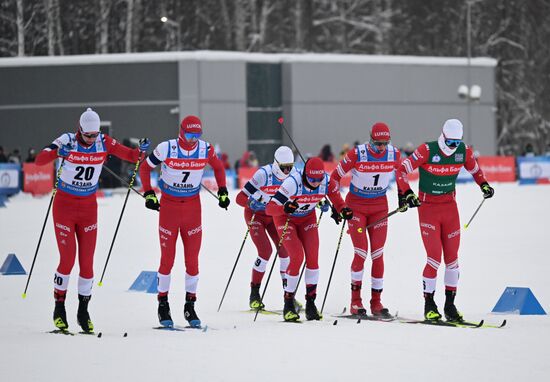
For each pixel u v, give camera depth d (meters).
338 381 14.73
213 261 31.95
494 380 14.68
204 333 19.61
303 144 95.19
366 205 23.02
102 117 91.50
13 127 92.69
